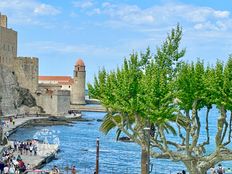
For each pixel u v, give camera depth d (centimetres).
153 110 4512
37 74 19462
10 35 19138
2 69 18162
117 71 5019
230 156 4616
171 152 4641
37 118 17325
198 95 4650
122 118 4869
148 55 4934
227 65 4656
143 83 4706
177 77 4762
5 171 5956
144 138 4697
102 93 5016
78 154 9338
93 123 17875
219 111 4725
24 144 8856
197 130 4722
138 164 8144
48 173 6469
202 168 4653
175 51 4862
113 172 7306
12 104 18138
